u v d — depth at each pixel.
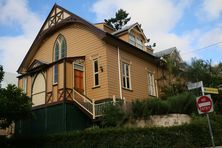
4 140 19.55
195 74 23.52
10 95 16.78
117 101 17.88
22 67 26.66
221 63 25.02
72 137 15.70
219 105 21.33
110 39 20.73
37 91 21.19
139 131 13.95
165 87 24.09
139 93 22.84
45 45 25.67
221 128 16.59
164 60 25.53
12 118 16.88
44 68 20.97
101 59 20.56
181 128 14.55
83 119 19.03
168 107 16.77
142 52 23.98
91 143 14.77
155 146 13.62
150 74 25.28
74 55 22.62
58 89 19.25
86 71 21.31
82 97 19.30
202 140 14.91
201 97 11.50
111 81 20.09
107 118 16.80
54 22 24.88
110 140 14.26
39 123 19.81
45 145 16.95
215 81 23.38
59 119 18.33
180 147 13.99
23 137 19.00
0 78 18.12
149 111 16.41
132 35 24.97
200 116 17.23
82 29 22.55
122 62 21.88
